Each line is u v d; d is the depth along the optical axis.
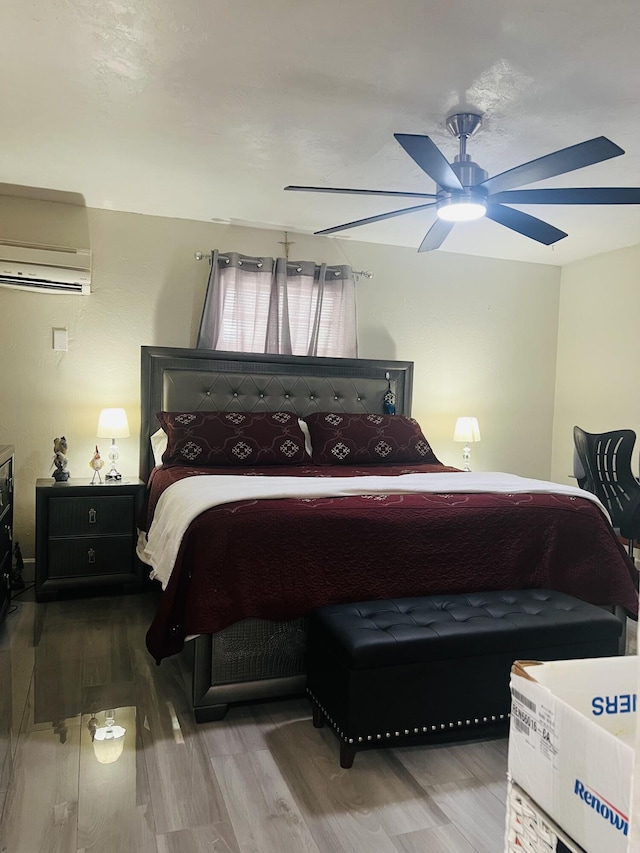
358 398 4.48
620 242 4.48
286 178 3.35
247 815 1.72
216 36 2.03
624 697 0.73
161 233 4.09
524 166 2.24
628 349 4.59
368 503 2.48
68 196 3.71
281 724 2.24
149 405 4.02
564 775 0.62
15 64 2.22
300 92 2.39
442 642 1.96
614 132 2.71
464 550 2.47
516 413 5.18
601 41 2.02
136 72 2.26
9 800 1.76
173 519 2.56
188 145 2.93
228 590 2.20
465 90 2.36
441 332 4.89
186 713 2.29
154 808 1.74
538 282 5.19
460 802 1.80
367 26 1.96
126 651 2.84
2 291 3.78
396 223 4.14
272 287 4.25
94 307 3.96
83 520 3.53
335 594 2.29
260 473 3.47
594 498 2.81
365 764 1.99
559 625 2.09
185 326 4.16
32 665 2.67
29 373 3.85
